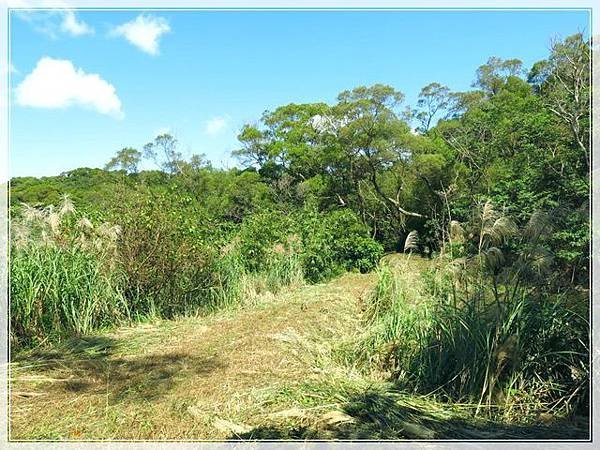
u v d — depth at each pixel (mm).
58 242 9414
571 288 6805
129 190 11828
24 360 7156
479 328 5898
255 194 36844
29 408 5363
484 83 40719
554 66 21641
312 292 13242
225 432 4781
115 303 9594
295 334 8273
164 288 10477
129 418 5078
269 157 41062
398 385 6102
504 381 5723
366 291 12312
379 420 5023
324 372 6441
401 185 34344
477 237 7617
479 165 28969
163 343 8055
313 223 19500
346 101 35094
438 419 5188
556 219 6996
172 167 41812
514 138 25641
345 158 35375
